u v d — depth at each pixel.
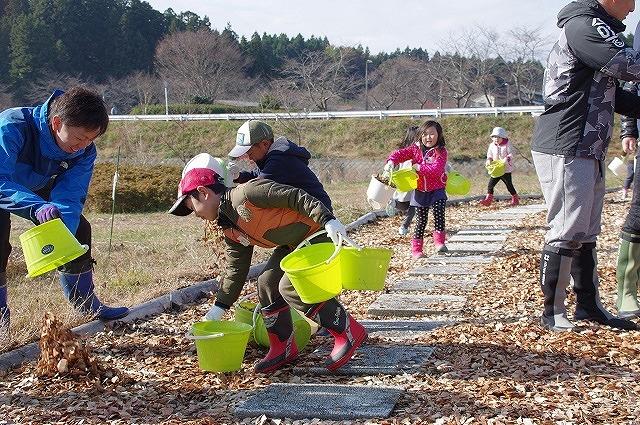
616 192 14.77
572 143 4.39
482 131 33.34
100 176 18.14
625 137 4.96
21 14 62.62
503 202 14.12
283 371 4.19
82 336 5.02
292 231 3.97
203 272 6.99
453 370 4.00
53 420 3.59
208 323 4.20
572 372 3.85
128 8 69.00
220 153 36.31
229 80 54.47
